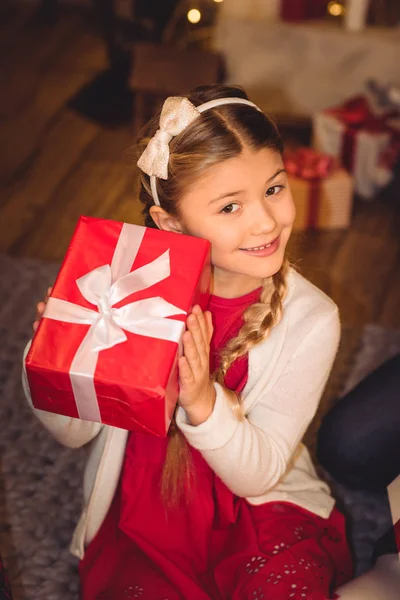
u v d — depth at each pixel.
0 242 2.39
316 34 2.60
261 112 1.08
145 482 1.25
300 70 2.68
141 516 1.25
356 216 2.52
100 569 1.26
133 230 1.03
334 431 1.53
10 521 1.58
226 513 1.24
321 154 2.45
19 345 2.00
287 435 1.19
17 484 1.65
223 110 1.04
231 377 1.21
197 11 2.85
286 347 1.19
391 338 2.05
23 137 2.90
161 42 3.05
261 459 1.12
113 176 2.71
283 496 1.26
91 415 0.98
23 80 3.23
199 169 1.02
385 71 2.62
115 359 0.93
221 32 2.70
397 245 2.41
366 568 1.50
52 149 2.84
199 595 1.19
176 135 1.04
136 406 0.93
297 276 1.24
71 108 3.08
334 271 2.30
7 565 1.49
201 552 1.24
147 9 3.02
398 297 2.21
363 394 1.54
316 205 2.40
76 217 2.51
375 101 2.58
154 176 1.10
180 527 1.24
